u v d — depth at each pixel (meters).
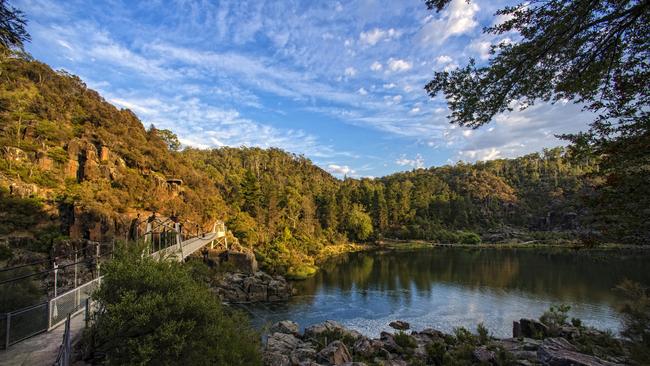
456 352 17.03
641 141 5.24
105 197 37.28
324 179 151.00
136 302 7.80
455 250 80.31
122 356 7.57
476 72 5.68
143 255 9.52
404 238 99.75
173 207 45.22
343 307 31.09
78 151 41.41
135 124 61.56
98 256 12.40
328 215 93.69
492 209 119.94
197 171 66.56
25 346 8.66
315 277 46.69
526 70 5.45
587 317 27.20
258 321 26.94
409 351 17.88
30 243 28.39
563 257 62.66
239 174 107.44
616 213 5.72
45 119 45.25
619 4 4.66
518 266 53.12
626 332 14.13
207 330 8.29
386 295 35.59
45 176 36.25
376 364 16.28
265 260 49.03
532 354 16.20
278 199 78.06
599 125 5.82
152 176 47.44
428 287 39.16
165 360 7.53
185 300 8.22
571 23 4.86
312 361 16.19
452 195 121.94
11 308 10.87
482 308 30.39
